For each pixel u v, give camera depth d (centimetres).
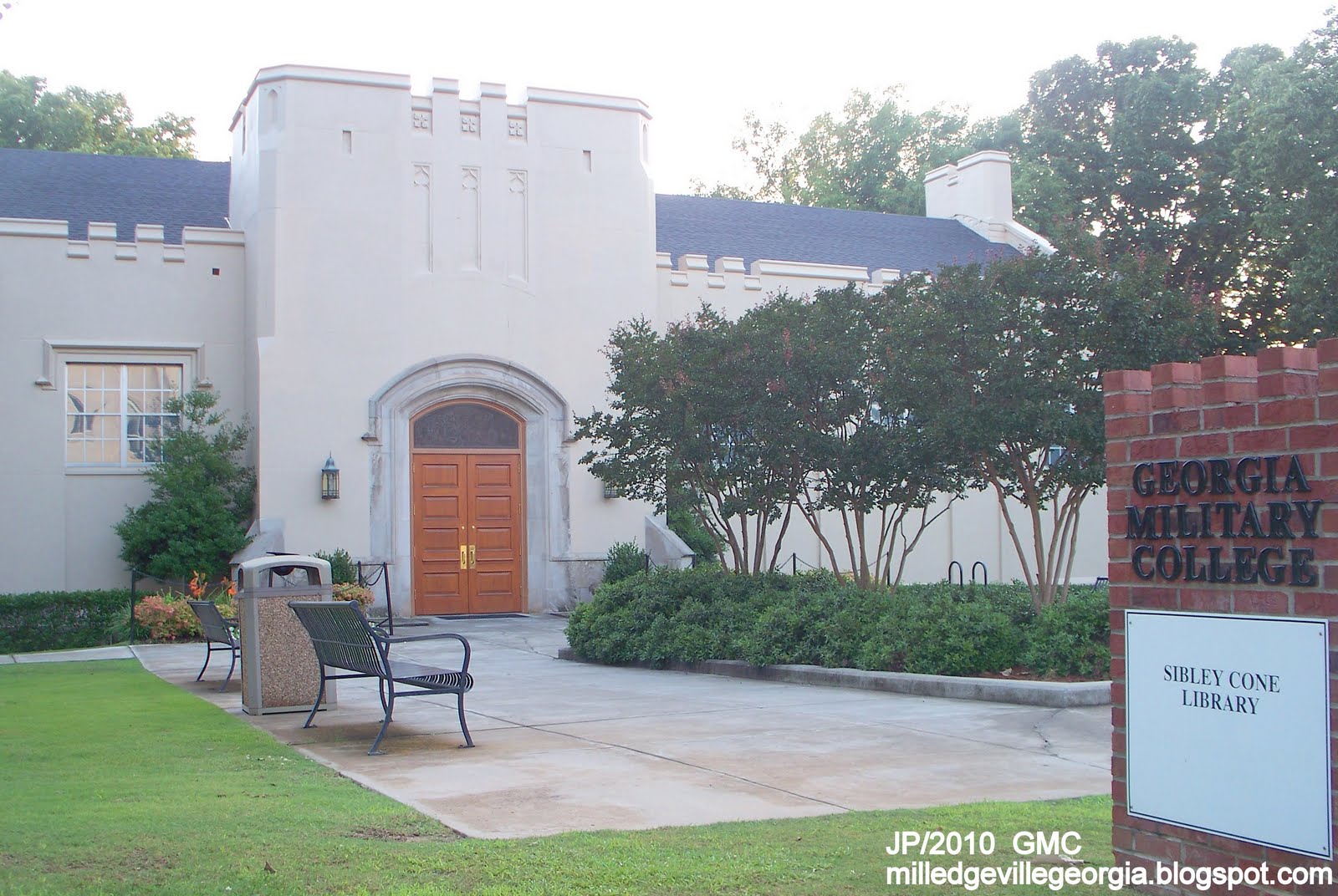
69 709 1038
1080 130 3991
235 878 498
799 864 527
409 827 598
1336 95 2653
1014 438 1233
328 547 2102
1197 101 3741
